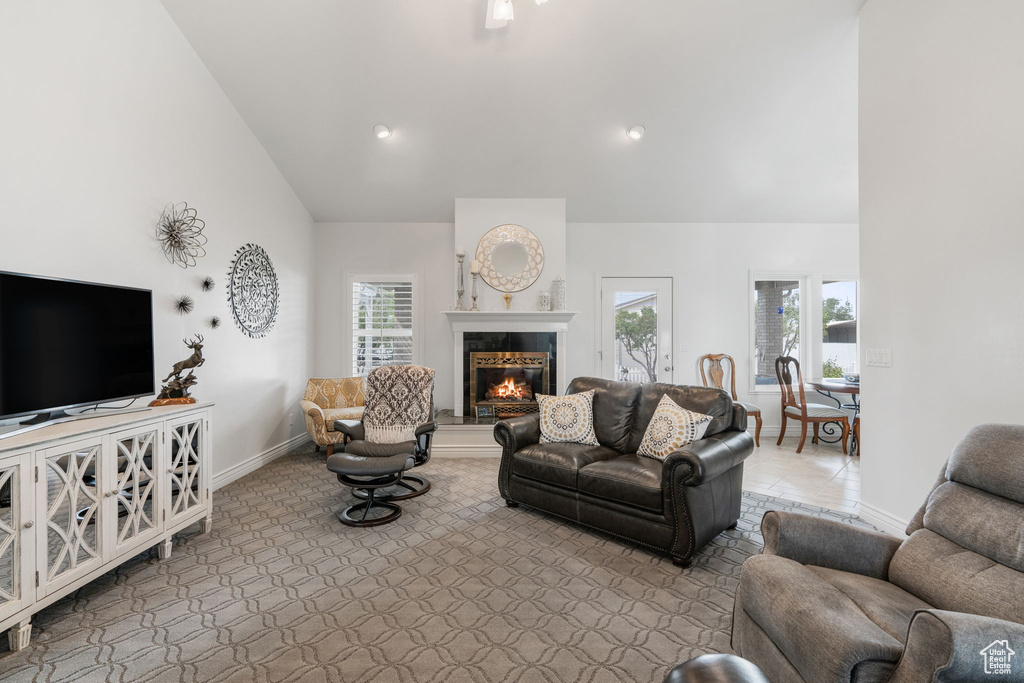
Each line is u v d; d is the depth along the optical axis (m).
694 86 3.91
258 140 4.44
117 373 2.53
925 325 2.58
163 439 2.49
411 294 5.70
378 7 3.34
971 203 2.30
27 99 2.36
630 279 5.78
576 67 3.77
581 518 2.90
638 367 5.78
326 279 5.66
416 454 3.61
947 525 1.51
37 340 2.12
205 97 3.70
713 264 5.74
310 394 5.00
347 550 2.65
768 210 5.51
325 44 3.59
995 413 2.20
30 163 2.37
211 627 1.93
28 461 1.80
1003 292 2.15
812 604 1.28
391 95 4.02
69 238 2.58
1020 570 1.29
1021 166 2.07
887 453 2.87
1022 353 2.07
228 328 3.98
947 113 2.43
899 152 2.76
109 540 2.16
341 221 5.68
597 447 3.31
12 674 1.65
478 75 3.85
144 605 2.09
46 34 2.45
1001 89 2.15
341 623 1.97
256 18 3.37
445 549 2.67
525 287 5.21
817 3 3.20
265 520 3.09
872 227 2.98
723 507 2.73
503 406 5.01
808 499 3.51
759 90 3.92
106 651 1.78
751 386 5.73
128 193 2.97
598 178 5.00
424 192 5.20
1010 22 2.11
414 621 1.99
